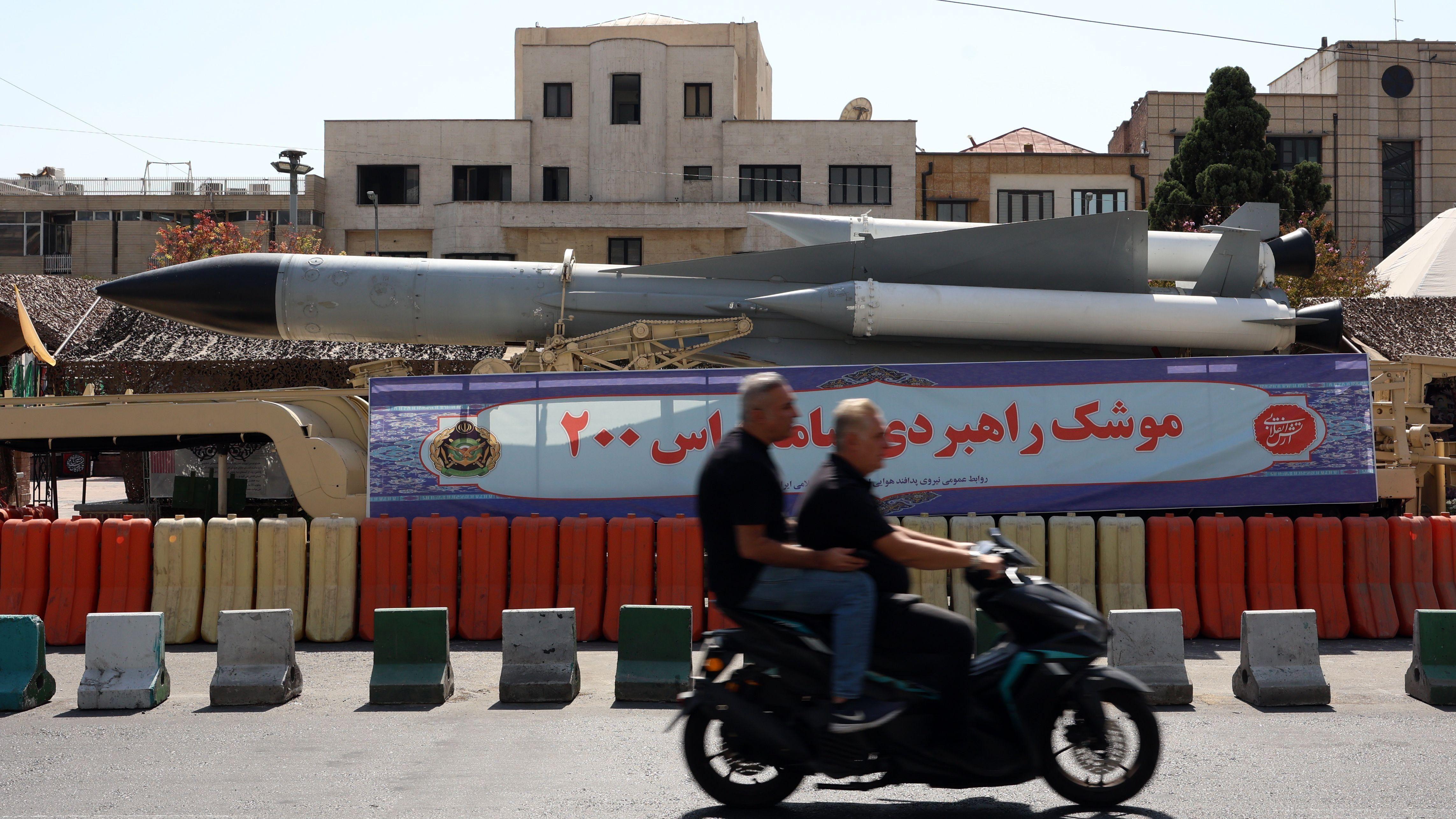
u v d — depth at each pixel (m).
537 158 43.50
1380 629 10.00
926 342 13.24
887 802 5.37
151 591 10.15
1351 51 48.91
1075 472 10.77
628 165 42.91
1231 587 10.08
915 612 5.01
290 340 15.52
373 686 7.61
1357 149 48.66
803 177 42.66
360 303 13.31
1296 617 7.63
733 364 13.05
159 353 17.25
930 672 4.98
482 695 7.91
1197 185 37.66
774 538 4.93
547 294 13.20
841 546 4.93
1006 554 5.26
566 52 43.47
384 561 10.18
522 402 10.84
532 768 5.93
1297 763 5.94
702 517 5.03
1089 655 5.06
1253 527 10.14
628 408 10.82
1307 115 48.72
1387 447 12.23
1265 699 7.41
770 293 13.20
